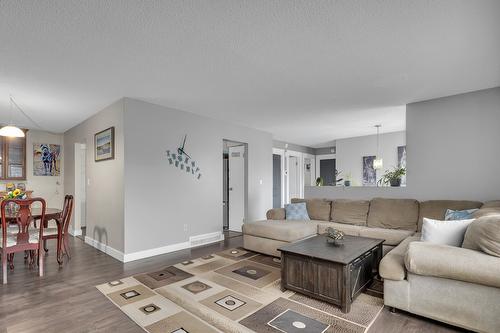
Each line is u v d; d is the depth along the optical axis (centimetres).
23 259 378
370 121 528
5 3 170
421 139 390
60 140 626
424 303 208
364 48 237
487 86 330
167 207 416
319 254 249
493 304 182
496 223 187
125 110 371
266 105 416
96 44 226
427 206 361
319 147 909
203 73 291
